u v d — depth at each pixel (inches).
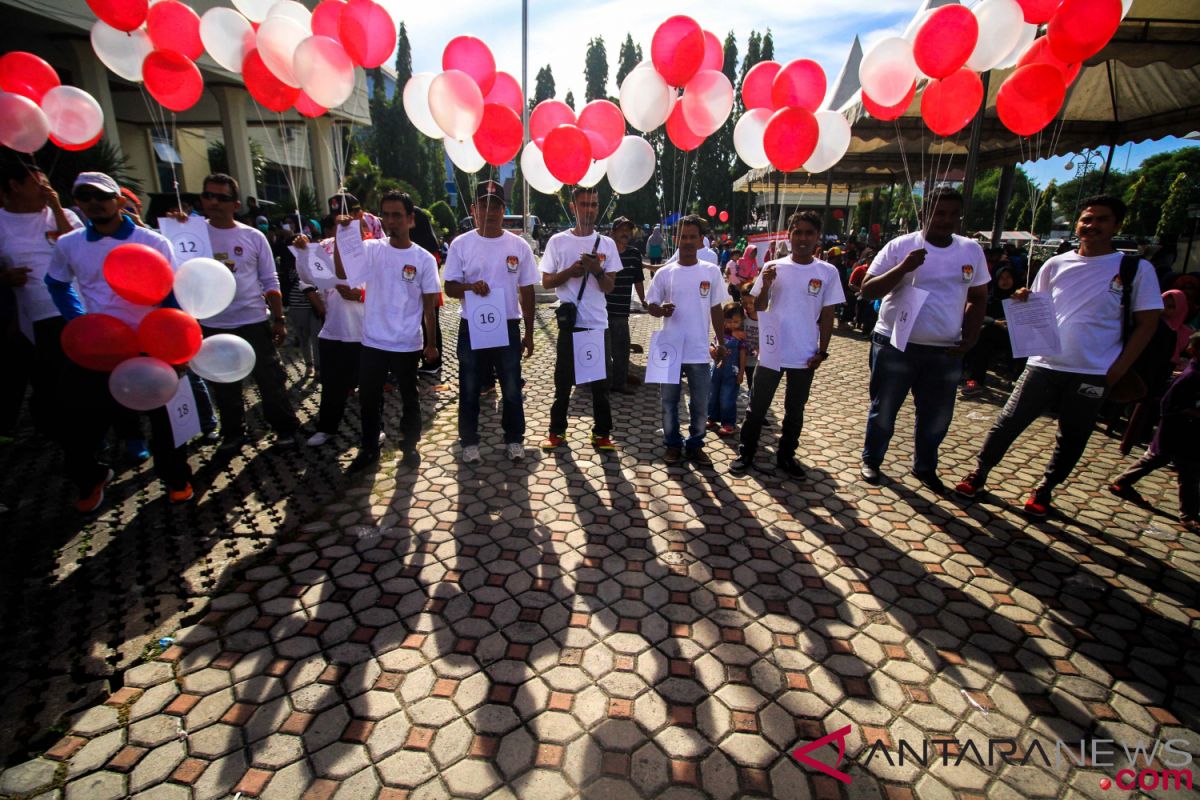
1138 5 181.3
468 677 86.2
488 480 151.6
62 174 282.5
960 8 114.6
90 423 120.3
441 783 69.7
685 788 69.9
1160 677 89.6
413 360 149.4
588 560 117.0
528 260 155.3
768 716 80.7
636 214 1035.3
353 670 86.9
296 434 179.6
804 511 139.1
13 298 138.9
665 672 88.2
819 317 146.1
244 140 495.8
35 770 69.9
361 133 980.6
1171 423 134.2
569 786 69.7
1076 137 307.1
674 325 153.6
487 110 133.3
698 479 155.5
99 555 114.3
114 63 140.4
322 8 134.0
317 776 70.2
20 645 90.0
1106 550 124.7
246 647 91.0
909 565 117.8
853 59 338.6
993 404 237.6
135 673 85.2
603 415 168.1
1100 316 124.5
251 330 153.0
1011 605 106.0
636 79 144.5
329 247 159.9
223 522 127.6
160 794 67.6
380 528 126.5
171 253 125.4
